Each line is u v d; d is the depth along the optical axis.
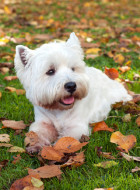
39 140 1.31
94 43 2.49
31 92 1.33
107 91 1.60
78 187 1.09
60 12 4.29
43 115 1.39
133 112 1.53
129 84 1.81
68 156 1.21
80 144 1.20
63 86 1.26
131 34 2.98
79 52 1.39
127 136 1.26
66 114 1.37
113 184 1.09
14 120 1.45
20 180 1.09
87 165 1.19
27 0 5.33
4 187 1.12
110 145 1.29
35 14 4.08
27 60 1.34
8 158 1.23
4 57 2.13
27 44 2.50
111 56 2.15
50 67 1.30
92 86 1.52
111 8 4.84
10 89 1.73
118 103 1.55
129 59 2.12
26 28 3.22
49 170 1.13
